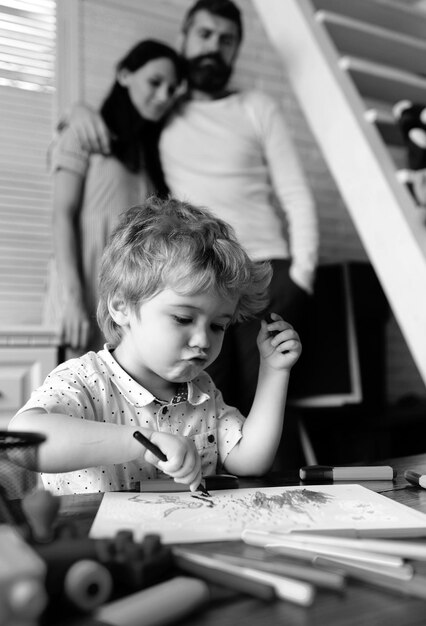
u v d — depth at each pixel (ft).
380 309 7.21
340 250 8.57
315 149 8.52
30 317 6.75
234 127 6.85
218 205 6.61
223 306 2.55
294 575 1.32
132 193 6.63
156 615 1.12
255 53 8.11
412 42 6.44
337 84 5.33
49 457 2.11
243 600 1.23
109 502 1.93
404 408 7.13
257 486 2.27
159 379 2.83
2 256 6.64
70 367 2.79
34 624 1.03
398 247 4.77
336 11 6.68
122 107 6.72
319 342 6.75
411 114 5.46
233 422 2.95
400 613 1.17
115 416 2.73
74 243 6.37
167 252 2.49
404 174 4.91
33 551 1.19
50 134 6.89
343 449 6.74
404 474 2.44
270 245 6.70
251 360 6.00
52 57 6.92
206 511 1.83
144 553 1.30
